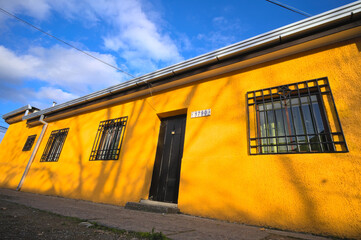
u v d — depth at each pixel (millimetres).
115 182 5113
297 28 3426
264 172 3238
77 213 2861
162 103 5293
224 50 4191
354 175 2605
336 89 3107
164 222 2648
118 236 1733
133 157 5145
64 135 7492
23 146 9102
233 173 3523
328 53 3381
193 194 3830
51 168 6992
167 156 4887
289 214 2836
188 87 4969
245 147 3572
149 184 4730
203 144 4117
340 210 2553
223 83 4391
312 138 3170
